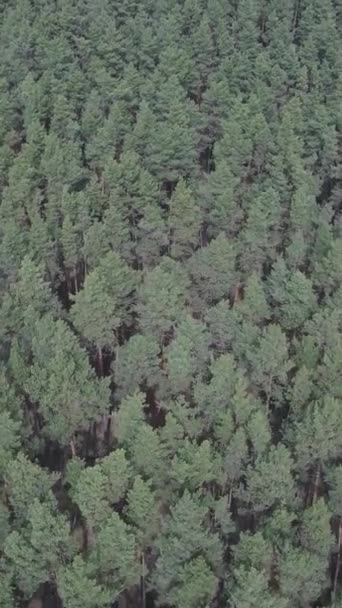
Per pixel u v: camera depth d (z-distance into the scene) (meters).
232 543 59.31
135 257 83.19
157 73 102.81
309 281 69.69
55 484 64.88
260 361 64.75
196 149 99.50
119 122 94.19
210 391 61.16
